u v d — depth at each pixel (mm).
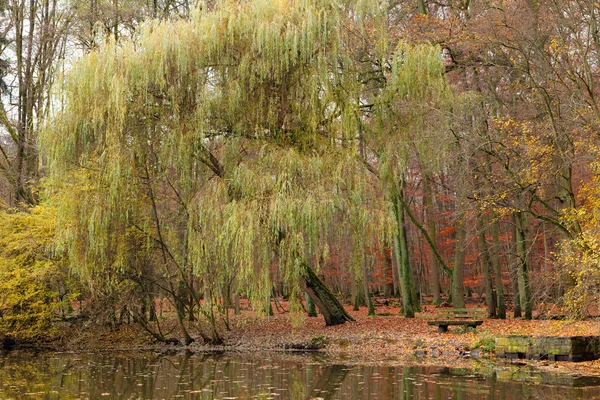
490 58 19734
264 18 16516
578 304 12820
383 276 39188
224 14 16578
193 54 16234
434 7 26484
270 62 16359
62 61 17047
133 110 16281
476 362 13727
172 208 18859
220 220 15852
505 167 16625
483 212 18453
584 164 16109
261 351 18000
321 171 16219
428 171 21781
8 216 20750
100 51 16938
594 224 14195
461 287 22922
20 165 26641
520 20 17859
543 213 24672
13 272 19375
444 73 18125
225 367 13969
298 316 16781
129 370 13844
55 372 13703
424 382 10766
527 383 10492
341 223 16656
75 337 20484
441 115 17438
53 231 19656
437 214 32625
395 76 17453
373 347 17047
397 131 17984
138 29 16969
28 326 20453
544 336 13727
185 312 24016
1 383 11836
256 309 16031
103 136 16609
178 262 18562
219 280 17172
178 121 16297
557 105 16594
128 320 22266
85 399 9742
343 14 17594
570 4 16953
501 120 16797
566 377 11180
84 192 16578
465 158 17375
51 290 21141
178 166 16516
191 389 10664
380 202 16938
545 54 16516
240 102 16688
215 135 17141
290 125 17359
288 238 15867
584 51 16297
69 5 27469
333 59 16781
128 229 17984
